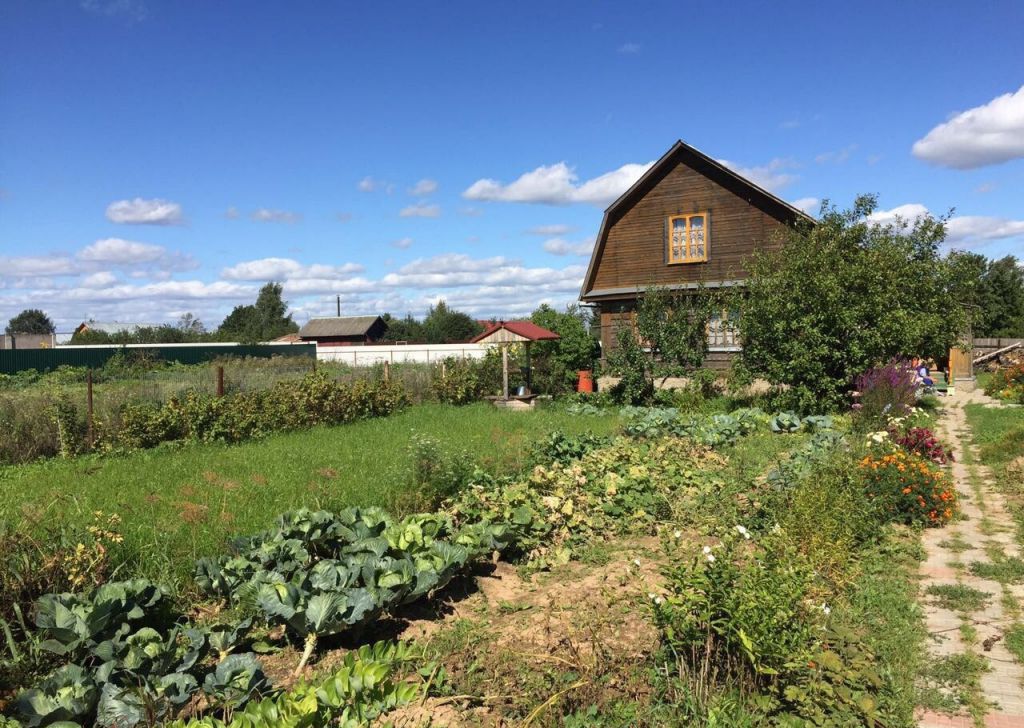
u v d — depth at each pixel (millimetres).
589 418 18891
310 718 3734
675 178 25422
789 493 8602
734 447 13875
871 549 7469
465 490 8891
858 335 17469
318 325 69375
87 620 4402
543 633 5328
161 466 11320
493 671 4711
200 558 6172
